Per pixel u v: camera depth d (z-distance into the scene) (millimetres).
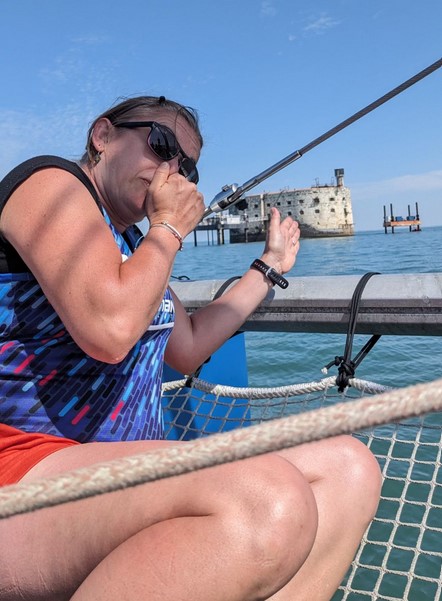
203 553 938
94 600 950
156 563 942
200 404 2490
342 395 2164
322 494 1229
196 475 1019
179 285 2553
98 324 1235
